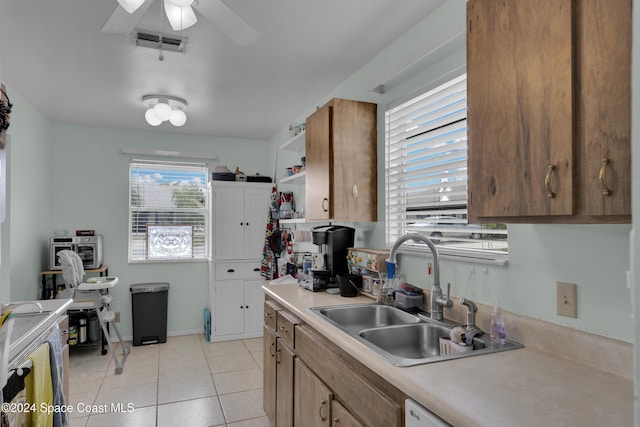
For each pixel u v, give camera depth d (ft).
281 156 14.76
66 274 11.42
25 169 11.19
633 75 1.43
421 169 7.04
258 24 7.07
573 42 3.22
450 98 6.33
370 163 8.16
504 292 5.24
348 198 7.90
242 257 14.66
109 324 14.20
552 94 3.36
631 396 3.37
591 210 3.08
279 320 7.64
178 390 10.06
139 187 14.93
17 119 10.56
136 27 7.13
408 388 3.59
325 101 10.90
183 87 10.21
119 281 14.42
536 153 3.52
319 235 8.87
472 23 4.30
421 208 7.22
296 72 9.24
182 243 15.46
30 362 5.08
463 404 3.19
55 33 7.35
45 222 13.01
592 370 3.95
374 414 4.20
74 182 13.91
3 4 6.37
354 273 8.27
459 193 6.23
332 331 5.26
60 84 9.95
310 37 7.56
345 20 6.97
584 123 3.13
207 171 15.84
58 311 6.96
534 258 4.83
